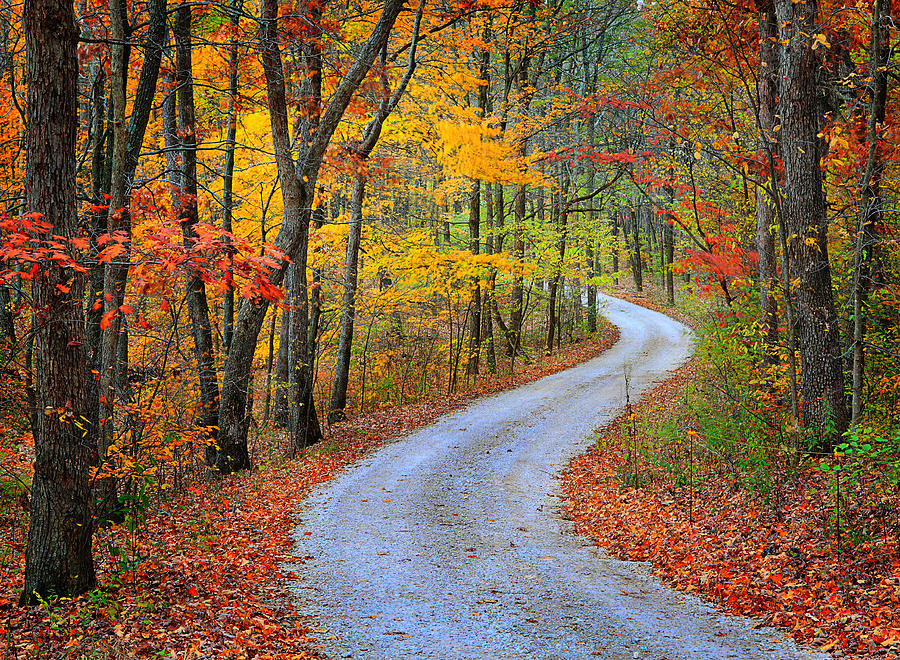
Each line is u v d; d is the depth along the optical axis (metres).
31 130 6.14
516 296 30.12
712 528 9.06
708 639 6.05
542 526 10.52
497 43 22.41
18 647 5.50
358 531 10.19
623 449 14.73
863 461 9.32
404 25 17.03
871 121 9.91
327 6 14.58
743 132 13.74
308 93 15.11
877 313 11.85
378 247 20.22
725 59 13.55
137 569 7.57
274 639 6.05
